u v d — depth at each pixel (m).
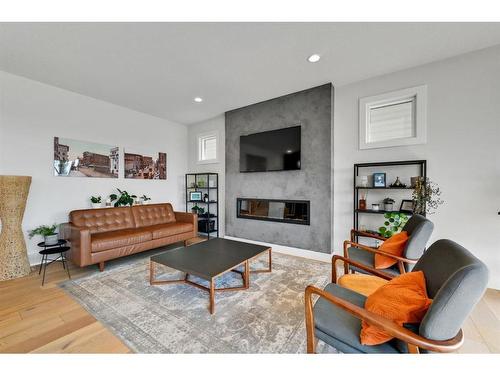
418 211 2.34
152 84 3.05
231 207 4.18
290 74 2.76
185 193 5.05
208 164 4.71
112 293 2.14
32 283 2.35
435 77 2.46
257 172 3.80
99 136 3.63
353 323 1.14
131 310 1.85
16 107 2.81
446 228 2.42
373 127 2.93
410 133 2.70
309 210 3.24
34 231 2.76
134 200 4.07
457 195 2.37
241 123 3.99
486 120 2.23
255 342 1.48
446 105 2.41
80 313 1.81
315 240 3.19
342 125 3.08
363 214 2.92
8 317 1.75
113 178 3.82
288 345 1.45
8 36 2.01
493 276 2.21
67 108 3.26
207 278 1.82
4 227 2.47
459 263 0.98
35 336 1.53
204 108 4.03
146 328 1.62
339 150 3.10
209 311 1.83
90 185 3.53
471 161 2.30
